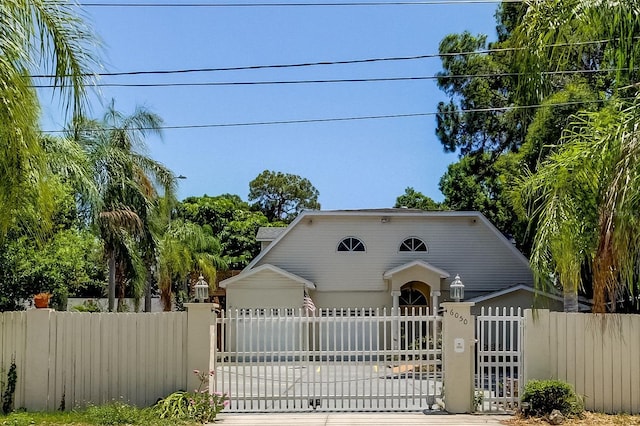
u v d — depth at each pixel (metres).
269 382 17.08
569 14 8.15
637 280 8.92
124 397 12.52
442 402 12.77
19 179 7.17
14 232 14.49
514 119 25.94
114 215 21.30
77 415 11.66
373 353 12.83
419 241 29.31
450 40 32.38
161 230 27.27
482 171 34.09
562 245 10.42
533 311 12.41
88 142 21.17
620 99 8.98
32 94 7.02
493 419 11.71
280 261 29.20
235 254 52.06
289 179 70.25
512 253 29.09
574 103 17.34
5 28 6.70
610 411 12.09
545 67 8.48
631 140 7.84
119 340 12.62
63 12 7.18
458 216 29.16
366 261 29.17
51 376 12.37
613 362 12.13
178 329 12.71
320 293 29.08
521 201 15.76
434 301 27.92
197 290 12.81
